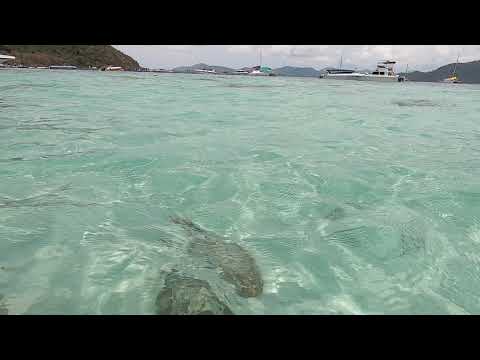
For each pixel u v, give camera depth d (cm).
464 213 584
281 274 412
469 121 1586
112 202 589
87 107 1561
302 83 4822
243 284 384
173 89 2764
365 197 641
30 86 2406
